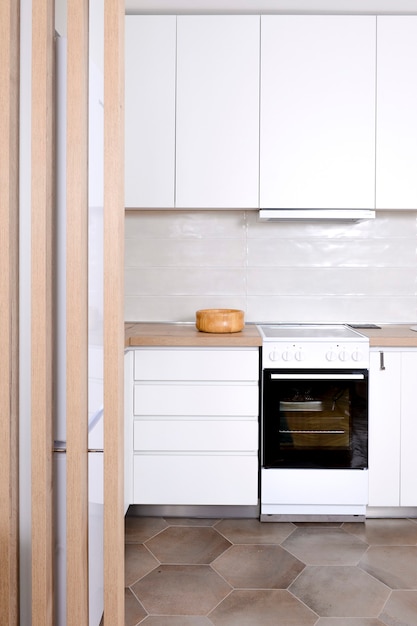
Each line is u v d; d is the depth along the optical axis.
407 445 2.63
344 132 2.80
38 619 1.26
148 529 2.58
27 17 1.28
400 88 2.79
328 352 2.58
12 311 1.25
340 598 1.97
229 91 2.80
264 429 2.60
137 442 2.63
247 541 2.44
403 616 1.86
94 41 1.97
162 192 2.83
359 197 2.82
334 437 2.61
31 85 1.23
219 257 3.20
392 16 2.78
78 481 1.26
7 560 1.24
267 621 1.84
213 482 2.64
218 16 2.79
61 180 1.33
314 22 2.78
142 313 3.21
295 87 2.80
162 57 2.80
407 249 3.17
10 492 1.25
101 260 1.45
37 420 1.24
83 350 1.27
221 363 2.62
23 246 1.30
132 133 2.82
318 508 2.64
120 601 1.32
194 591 2.02
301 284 3.19
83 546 1.29
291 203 2.82
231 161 2.82
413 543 2.42
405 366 2.62
